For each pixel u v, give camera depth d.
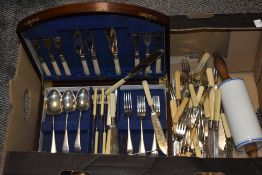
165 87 1.12
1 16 1.57
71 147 1.09
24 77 1.04
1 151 1.31
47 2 1.59
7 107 1.40
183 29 0.99
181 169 0.82
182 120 1.06
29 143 1.07
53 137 1.06
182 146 1.04
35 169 0.83
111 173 0.82
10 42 1.51
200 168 0.82
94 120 1.08
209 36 1.10
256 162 0.82
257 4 1.50
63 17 0.91
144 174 0.82
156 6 1.53
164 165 0.82
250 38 1.08
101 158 0.83
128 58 1.13
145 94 1.11
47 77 1.15
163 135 1.03
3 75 1.45
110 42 1.05
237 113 1.01
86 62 1.11
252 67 1.21
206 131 1.06
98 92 1.13
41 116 1.12
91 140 1.04
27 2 1.59
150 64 1.09
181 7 1.52
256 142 1.00
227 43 1.14
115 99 1.08
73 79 1.15
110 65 1.15
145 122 1.06
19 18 1.56
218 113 1.06
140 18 0.91
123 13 0.89
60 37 1.04
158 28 0.96
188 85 1.13
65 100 1.12
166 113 1.08
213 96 1.08
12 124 0.94
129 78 1.11
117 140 1.02
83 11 0.89
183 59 1.19
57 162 0.83
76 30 1.02
